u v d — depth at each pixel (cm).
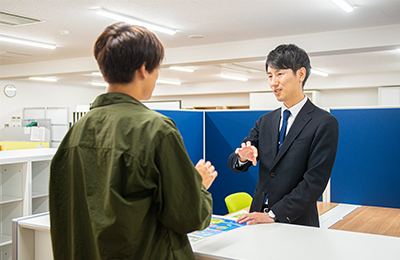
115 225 79
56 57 850
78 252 89
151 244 84
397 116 266
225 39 661
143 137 81
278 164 151
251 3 453
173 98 1524
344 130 285
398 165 266
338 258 95
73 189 89
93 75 1098
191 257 91
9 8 476
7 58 859
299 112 151
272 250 102
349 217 240
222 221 144
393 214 248
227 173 317
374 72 1066
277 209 137
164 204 82
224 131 317
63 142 93
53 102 1345
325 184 140
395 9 475
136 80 89
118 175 81
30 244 145
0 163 261
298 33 614
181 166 83
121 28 87
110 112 86
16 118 1166
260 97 1250
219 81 1334
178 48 743
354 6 463
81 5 462
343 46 591
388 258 95
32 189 318
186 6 464
